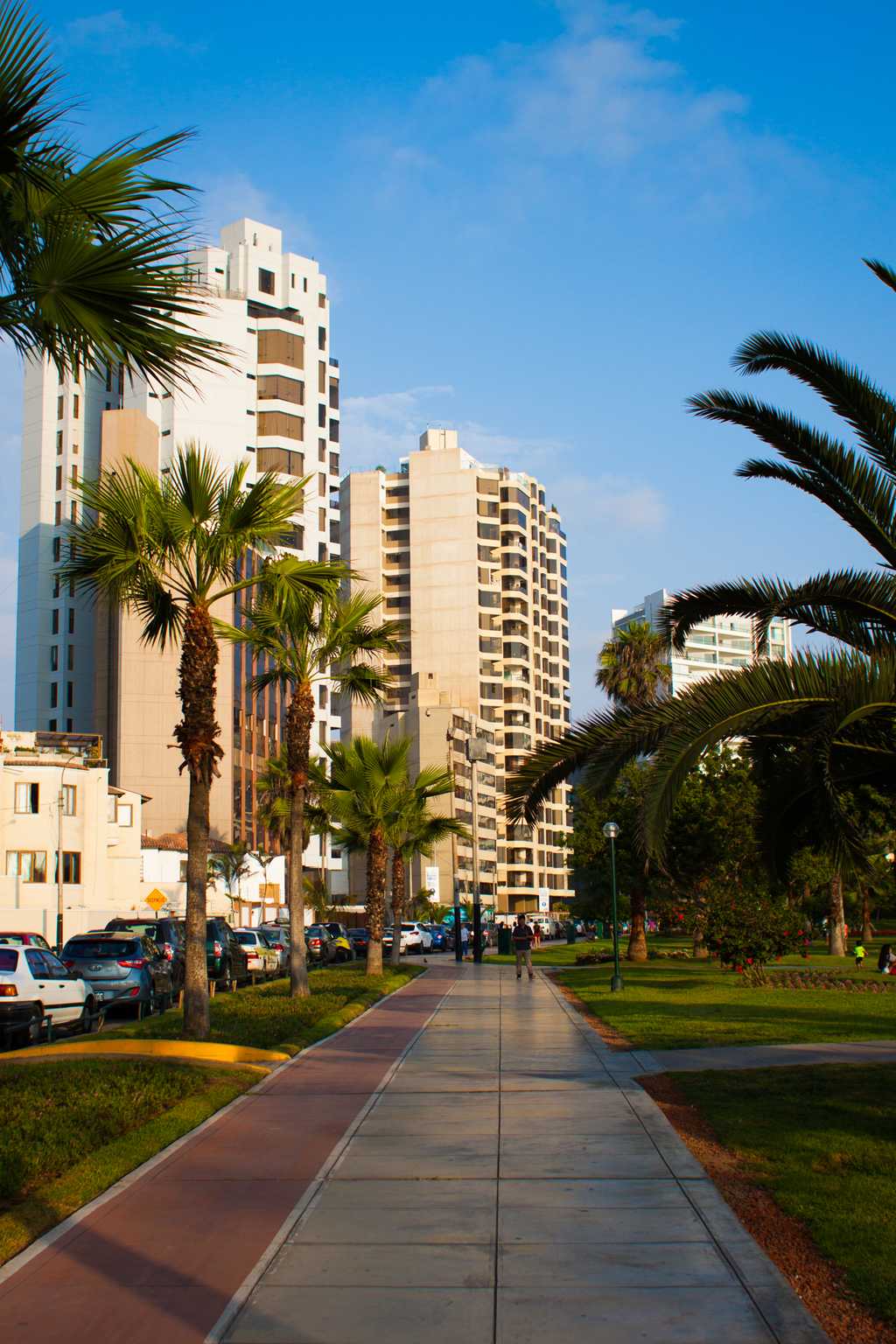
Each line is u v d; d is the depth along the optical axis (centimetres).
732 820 3788
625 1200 847
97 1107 1178
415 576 14238
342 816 3828
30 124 734
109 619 9512
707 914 3262
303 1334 603
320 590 2025
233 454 9788
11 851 6025
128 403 9962
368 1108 1247
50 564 10650
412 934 6838
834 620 1512
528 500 15075
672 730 1201
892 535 1406
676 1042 1795
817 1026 2011
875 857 1777
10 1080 1372
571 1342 586
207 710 1902
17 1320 625
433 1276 690
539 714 15138
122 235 733
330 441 11112
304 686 2736
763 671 1198
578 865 5128
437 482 14350
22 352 815
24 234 750
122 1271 703
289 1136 1102
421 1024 2150
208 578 1919
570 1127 1123
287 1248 746
